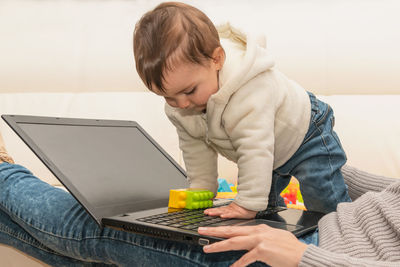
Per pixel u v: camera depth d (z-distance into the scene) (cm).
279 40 197
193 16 87
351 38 189
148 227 69
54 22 217
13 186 98
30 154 186
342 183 107
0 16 216
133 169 101
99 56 215
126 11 216
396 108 168
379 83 185
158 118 194
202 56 85
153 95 199
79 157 92
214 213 82
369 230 65
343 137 169
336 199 105
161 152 117
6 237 102
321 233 73
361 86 188
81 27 218
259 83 92
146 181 100
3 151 114
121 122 118
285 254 59
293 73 196
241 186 86
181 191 89
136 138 116
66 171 84
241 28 97
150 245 75
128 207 85
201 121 98
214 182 104
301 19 196
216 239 62
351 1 191
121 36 216
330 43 192
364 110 171
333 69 191
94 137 103
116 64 214
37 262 104
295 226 77
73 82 215
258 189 85
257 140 88
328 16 193
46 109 196
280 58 196
